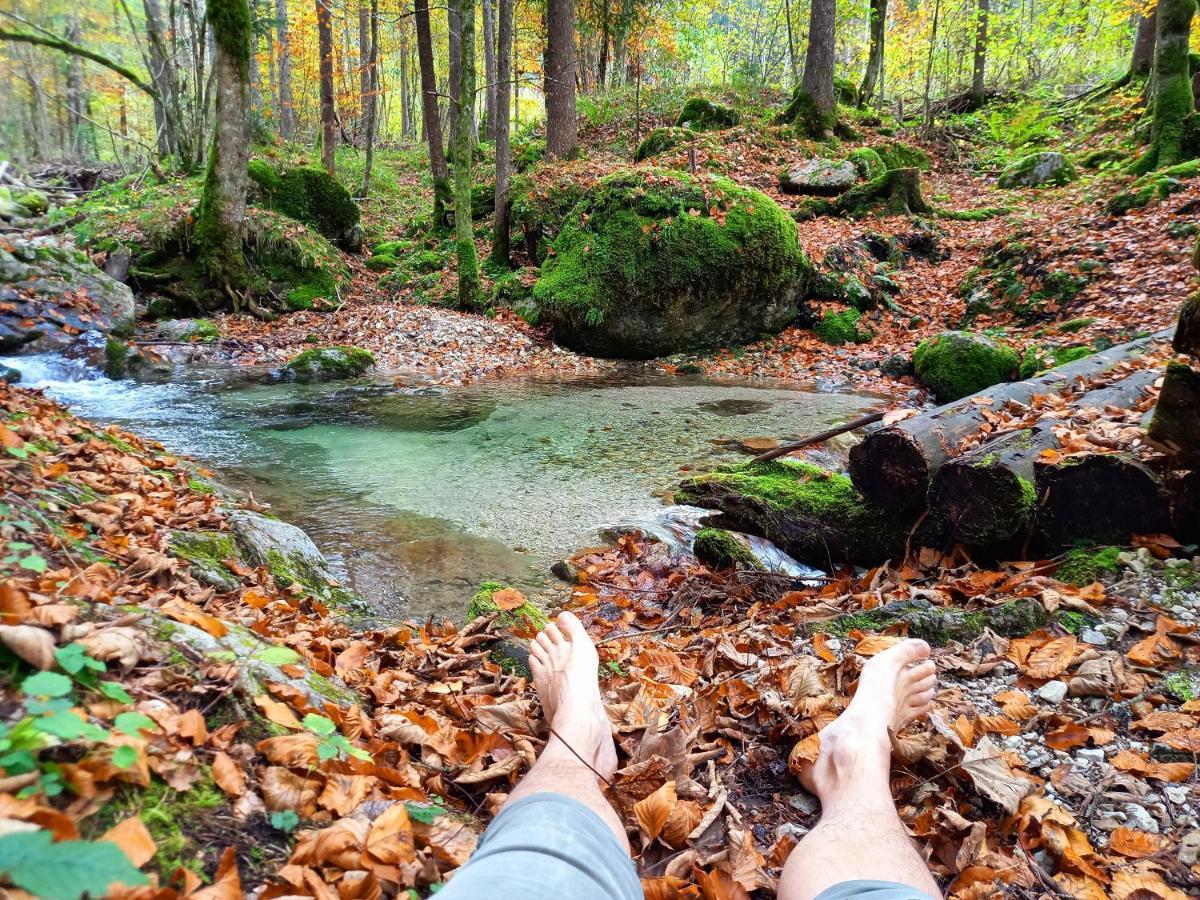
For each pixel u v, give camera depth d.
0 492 2.22
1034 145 15.23
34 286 8.07
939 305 9.91
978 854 1.52
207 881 1.10
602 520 4.24
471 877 1.00
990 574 2.83
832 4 15.07
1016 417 3.62
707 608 3.22
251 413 6.47
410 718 1.89
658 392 7.88
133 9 25.58
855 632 2.51
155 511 2.82
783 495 3.81
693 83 23.20
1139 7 15.31
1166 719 1.88
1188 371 2.41
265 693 1.53
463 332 10.09
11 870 0.72
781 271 9.72
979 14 17.34
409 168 22.16
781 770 1.88
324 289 11.23
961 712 2.02
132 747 1.16
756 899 1.48
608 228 9.83
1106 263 8.64
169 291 10.02
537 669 1.98
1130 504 2.68
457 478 4.93
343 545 3.79
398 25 24.69
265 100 24.17
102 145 33.50
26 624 1.33
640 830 1.60
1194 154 10.40
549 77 14.96
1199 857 1.51
